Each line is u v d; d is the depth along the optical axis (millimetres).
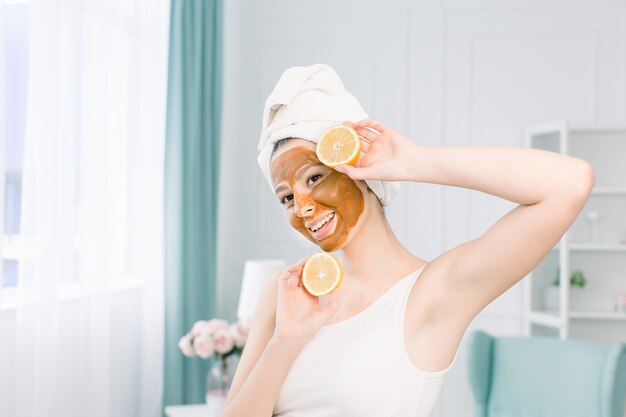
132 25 3436
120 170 3408
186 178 3893
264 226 4777
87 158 2967
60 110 2812
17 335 2574
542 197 923
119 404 3414
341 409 1049
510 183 935
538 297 4328
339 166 1022
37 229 2641
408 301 1062
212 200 4160
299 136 1093
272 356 1079
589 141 4355
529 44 4508
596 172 4359
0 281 2404
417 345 1049
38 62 2629
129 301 3504
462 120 4566
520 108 4520
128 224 3477
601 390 3039
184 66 3859
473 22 4555
